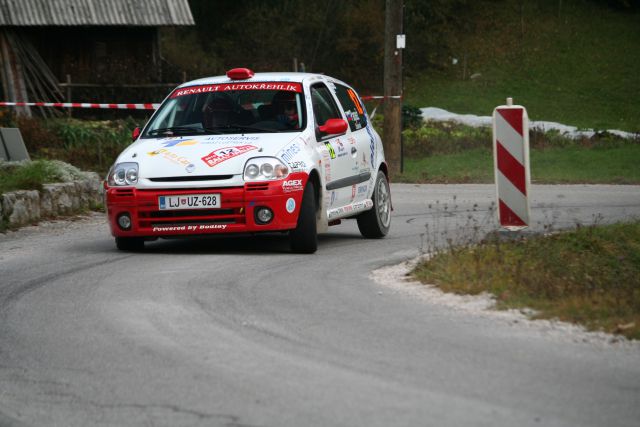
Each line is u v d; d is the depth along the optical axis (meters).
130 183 26.69
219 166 26.38
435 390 13.97
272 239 31.11
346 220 38.34
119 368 15.55
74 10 90.69
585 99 121.69
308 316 18.80
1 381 15.12
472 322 17.98
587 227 30.50
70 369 15.62
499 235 26.08
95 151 55.81
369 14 130.00
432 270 22.73
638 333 16.55
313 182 27.75
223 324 18.25
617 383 14.22
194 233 26.36
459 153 68.50
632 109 118.00
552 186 51.06
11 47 89.75
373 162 32.00
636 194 46.56
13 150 41.94
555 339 16.66
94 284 22.64
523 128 26.14
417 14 140.00
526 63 132.62
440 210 40.47
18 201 35.12
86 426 13.04
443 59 134.88
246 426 12.72
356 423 12.68
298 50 129.12
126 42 96.25
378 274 23.39
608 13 146.25
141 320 18.75
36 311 19.88
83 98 89.00
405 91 126.75
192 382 14.68
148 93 91.31
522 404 13.30
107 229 34.53
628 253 28.39
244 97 29.30
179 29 136.62
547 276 21.48
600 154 65.56
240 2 139.00
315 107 29.36
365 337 17.06
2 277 23.98
